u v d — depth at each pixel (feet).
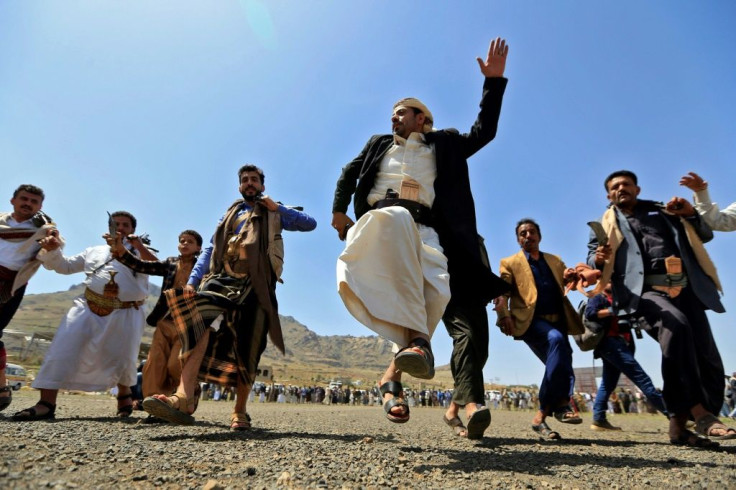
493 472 7.47
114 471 6.18
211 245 13.01
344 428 16.24
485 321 10.12
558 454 10.23
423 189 9.48
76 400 30.32
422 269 8.40
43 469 5.88
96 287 15.72
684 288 12.73
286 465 7.15
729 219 12.76
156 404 9.41
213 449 8.54
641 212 13.80
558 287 15.71
